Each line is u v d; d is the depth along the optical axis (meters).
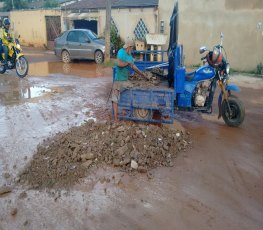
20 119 6.97
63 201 4.00
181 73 6.23
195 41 15.00
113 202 3.98
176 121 7.02
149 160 4.95
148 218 3.68
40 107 7.91
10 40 11.97
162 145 5.33
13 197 4.08
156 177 4.58
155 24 16.73
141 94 6.22
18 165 4.87
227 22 14.17
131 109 6.43
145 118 6.39
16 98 8.77
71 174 4.57
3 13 28.39
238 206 3.92
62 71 13.45
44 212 3.78
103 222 3.61
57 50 16.39
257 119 7.27
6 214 3.75
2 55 12.04
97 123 6.20
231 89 6.46
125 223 3.59
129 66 6.70
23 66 11.70
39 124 6.65
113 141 5.27
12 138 5.89
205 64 6.94
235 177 4.61
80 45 15.63
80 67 14.61
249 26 13.77
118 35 18.50
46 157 5.00
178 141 5.65
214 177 4.60
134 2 18.20
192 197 4.10
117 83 6.35
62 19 21.89
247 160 5.15
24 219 3.66
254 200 4.05
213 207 3.89
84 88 10.09
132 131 5.52
